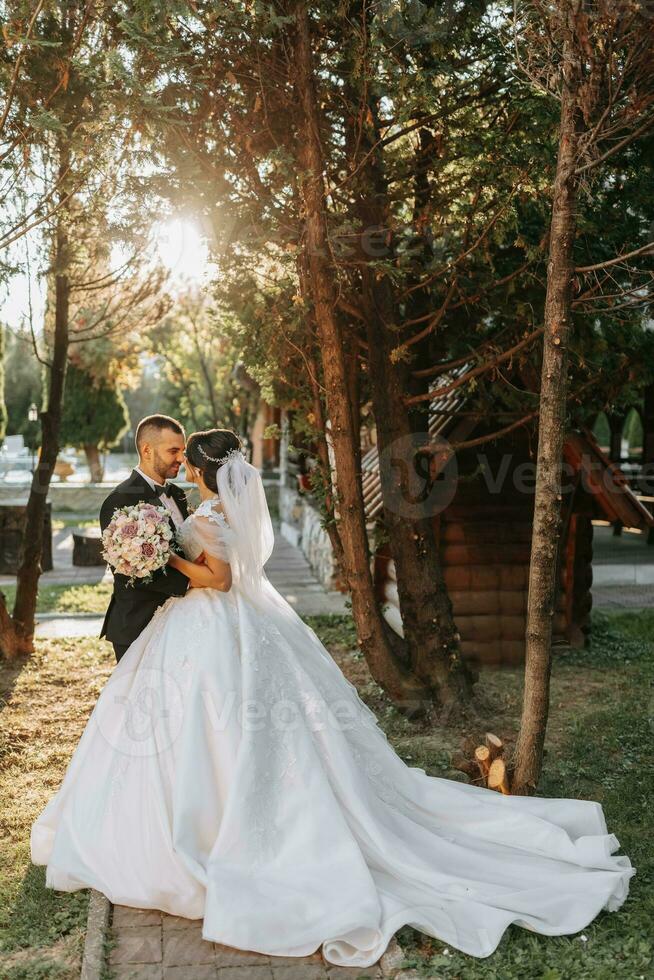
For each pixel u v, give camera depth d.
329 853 3.28
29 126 5.13
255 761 3.36
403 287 6.05
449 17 4.75
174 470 4.06
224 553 3.76
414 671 6.07
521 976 3.03
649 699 6.49
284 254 5.55
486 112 5.65
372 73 4.84
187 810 3.29
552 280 3.88
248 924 3.09
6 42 4.70
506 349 6.09
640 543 14.67
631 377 6.28
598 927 3.32
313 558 12.21
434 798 3.92
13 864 3.92
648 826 4.27
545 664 4.09
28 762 5.19
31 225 5.39
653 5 3.45
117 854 3.38
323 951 3.09
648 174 5.56
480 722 5.84
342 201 5.69
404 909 3.21
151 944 3.17
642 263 5.81
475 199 5.43
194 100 5.05
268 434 6.33
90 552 12.86
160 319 7.80
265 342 6.00
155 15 4.42
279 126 5.28
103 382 23.73
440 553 7.22
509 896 3.37
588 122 3.80
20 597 7.60
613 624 9.25
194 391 23.34
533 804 3.96
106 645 7.98
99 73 4.60
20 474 31.14
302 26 4.80
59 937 3.32
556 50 3.71
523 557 7.29
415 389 6.20
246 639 3.63
